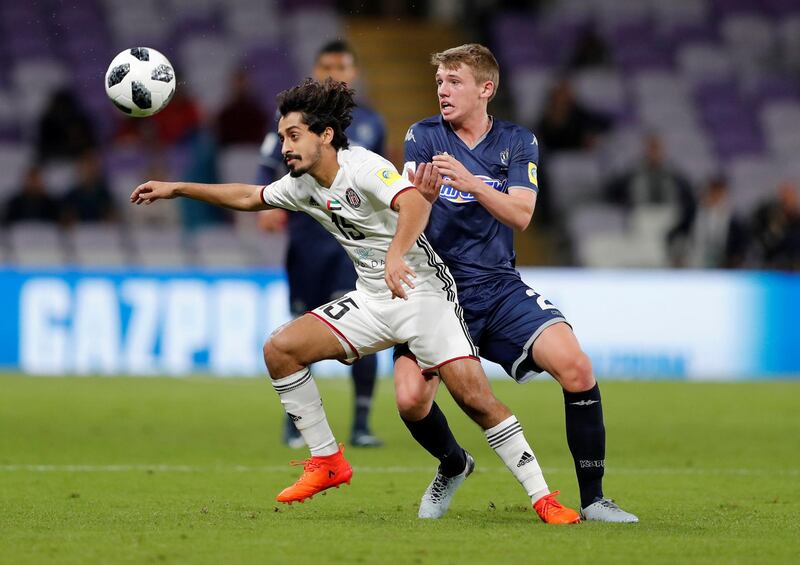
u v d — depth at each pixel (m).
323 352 19.73
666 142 70.69
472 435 34.22
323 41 75.50
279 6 77.12
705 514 20.89
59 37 73.94
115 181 64.12
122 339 52.31
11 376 50.25
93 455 29.16
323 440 19.94
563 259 64.31
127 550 16.53
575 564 15.80
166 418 37.47
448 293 19.64
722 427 36.59
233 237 60.31
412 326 19.30
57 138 65.25
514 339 20.12
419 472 26.47
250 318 52.34
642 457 29.89
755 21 78.06
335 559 15.97
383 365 54.38
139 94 21.16
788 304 54.09
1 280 52.34
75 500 22.08
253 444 31.73
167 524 19.00
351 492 23.47
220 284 52.44
